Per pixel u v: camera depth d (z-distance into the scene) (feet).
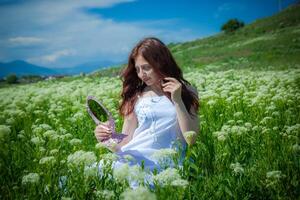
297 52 90.22
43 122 21.13
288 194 10.72
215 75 43.68
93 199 9.84
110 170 10.41
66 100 29.81
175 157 10.86
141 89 13.44
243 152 13.29
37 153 12.16
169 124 12.66
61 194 10.04
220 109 21.53
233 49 116.67
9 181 10.69
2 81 116.37
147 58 12.28
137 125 13.58
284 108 21.59
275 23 173.17
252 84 35.17
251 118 19.20
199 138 15.06
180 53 138.92
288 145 13.32
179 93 12.21
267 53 94.48
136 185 10.91
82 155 10.30
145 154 12.24
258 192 10.78
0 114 23.39
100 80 53.78
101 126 12.64
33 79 103.24
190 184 10.52
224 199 10.37
